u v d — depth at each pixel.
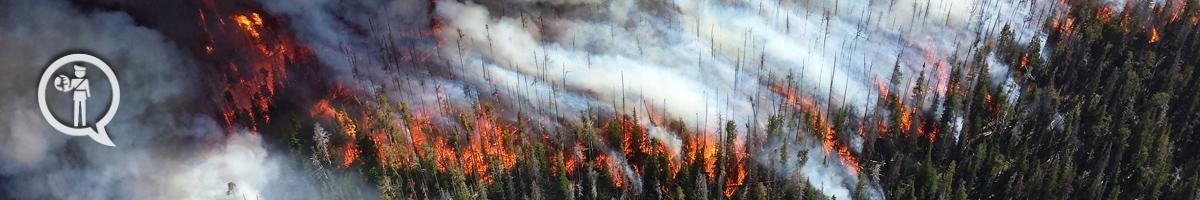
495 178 104.00
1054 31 142.38
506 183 103.44
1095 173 107.88
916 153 113.44
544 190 101.94
